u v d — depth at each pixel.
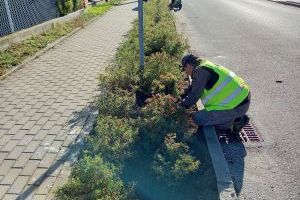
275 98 6.31
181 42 8.29
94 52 9.94
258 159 4.40
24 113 5.67
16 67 8.25
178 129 4.43
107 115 4.96
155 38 8.23
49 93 6.57
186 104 4.79
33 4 12.22
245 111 4.65
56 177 3.96
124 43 9.26
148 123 4.42
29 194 3.69
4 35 10.23
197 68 4.57
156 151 4.06
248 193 3.79
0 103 6.12
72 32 12.91
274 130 5.13
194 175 3.95
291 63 8.51
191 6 22.75
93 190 3.27
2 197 3.65
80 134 4.91
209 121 4.72
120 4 24.64
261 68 8.16
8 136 4.92
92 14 18.09
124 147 3.97
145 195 3.63
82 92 6.59
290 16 16.59
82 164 3.54
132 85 6.11
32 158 4.35
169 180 3.72
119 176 3.78
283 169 4.20
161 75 5.93
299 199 3.68
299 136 4.96
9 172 4.07
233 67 8.29
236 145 4.72
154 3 16.98
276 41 11.04
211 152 4.32
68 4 15.57
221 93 4.56
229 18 16.58
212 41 11.29
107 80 6.18
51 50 10.22
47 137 4.86
